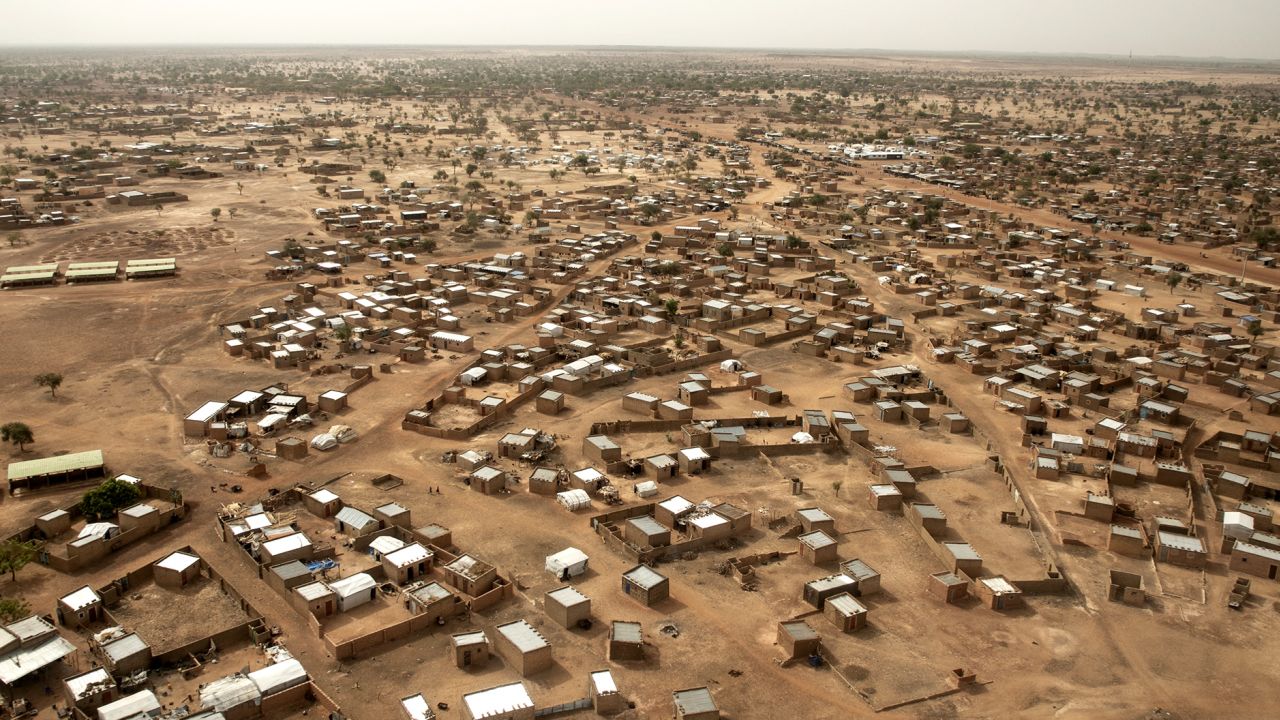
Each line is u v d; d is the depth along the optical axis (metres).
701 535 101.81
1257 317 194.50
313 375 151.38
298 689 75.50
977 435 135.00
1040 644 87.12
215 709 72.19
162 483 113.62
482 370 150.00
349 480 115.06
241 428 127.50
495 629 83.31
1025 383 156.38
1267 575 99.38
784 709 77.25
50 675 78.56
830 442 128.12
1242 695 81.31
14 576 92.12
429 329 172.75
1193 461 129.12
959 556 97.62
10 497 109.94
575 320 179.88
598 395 146.38
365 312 184.62
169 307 187.88
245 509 105.88
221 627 85.56
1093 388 152.12
